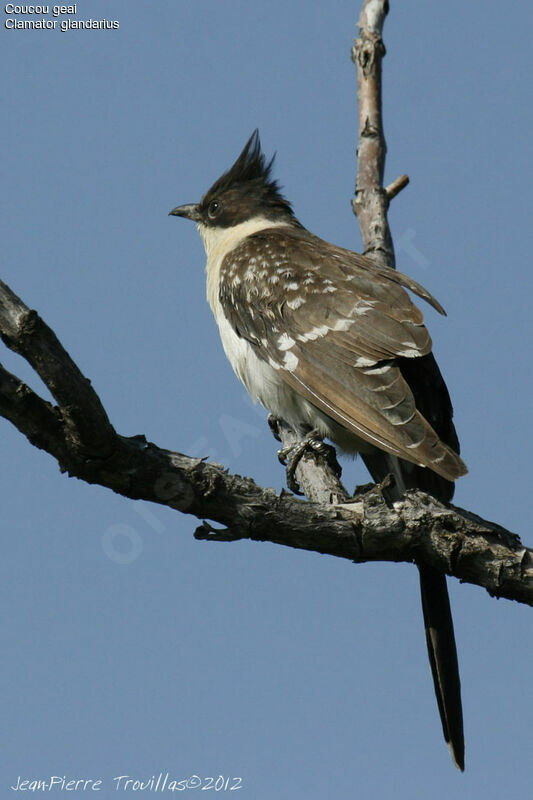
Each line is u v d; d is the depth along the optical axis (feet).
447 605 31.12
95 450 25.02
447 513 28.50
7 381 23.85
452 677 30.63
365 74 43.39
